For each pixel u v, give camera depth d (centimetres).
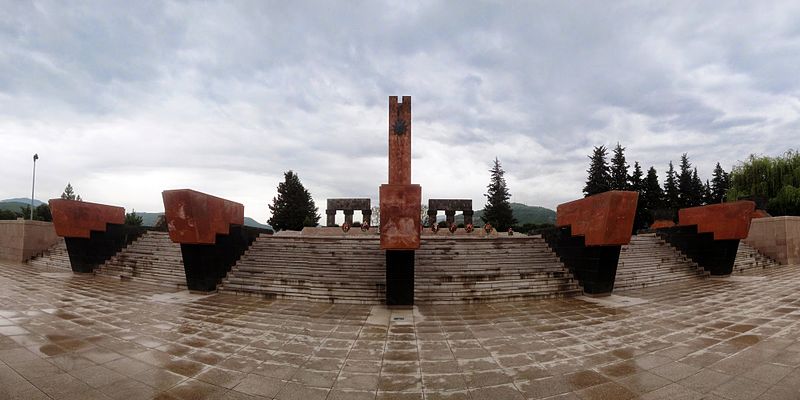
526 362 586
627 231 1157
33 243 2073
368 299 1070
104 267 1622
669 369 545
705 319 848
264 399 456
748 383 488
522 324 833
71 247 1644
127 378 512
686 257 1762
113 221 1733
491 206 4306
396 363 585
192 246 1218
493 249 1470
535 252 1452
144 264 1544
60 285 1308
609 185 4075
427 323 844
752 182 2758
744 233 1559
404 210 987
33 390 467
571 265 1315
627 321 848
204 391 475
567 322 848
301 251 1450
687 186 4566
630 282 1351
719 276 1644
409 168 1994
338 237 1558
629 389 480
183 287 1311
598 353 624
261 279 1236
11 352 598
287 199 4881
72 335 705
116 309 945
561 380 512
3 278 1447
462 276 1203
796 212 2495
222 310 959
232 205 1370
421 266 1288
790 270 1819
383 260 1318
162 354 613
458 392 479
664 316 891
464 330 783
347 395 470
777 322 798
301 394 472
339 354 628
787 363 553
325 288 1138
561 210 1384
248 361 588
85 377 511
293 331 769
